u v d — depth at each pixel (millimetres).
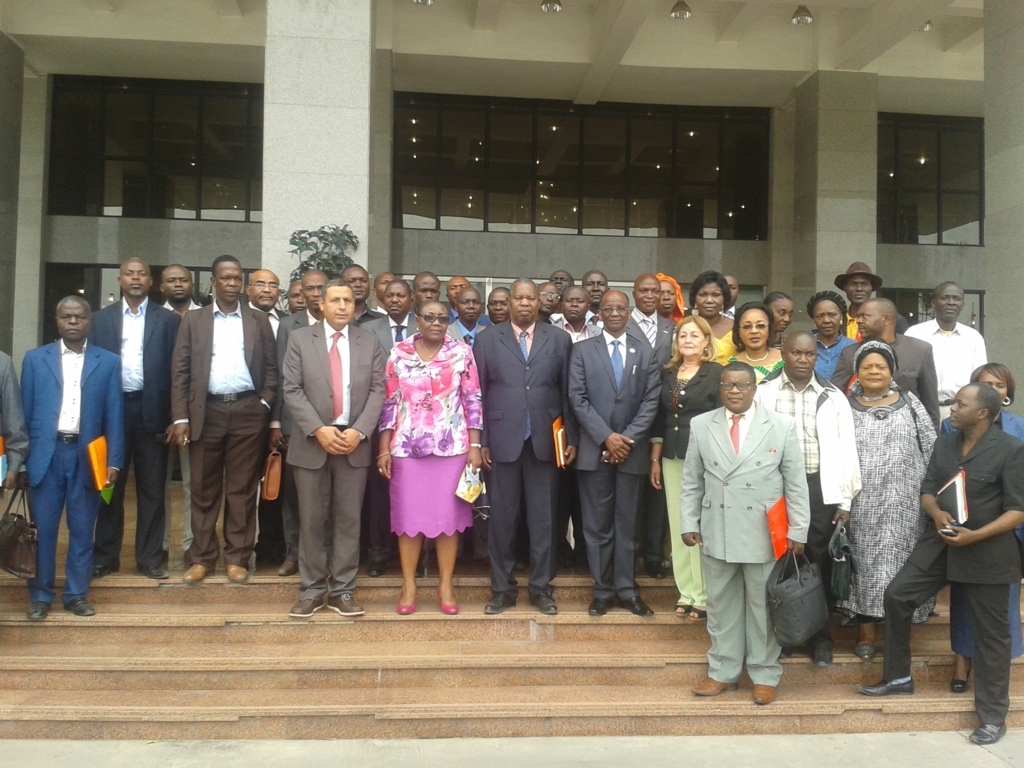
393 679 4266
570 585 5004
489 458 4797
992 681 4008
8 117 11203
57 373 4586
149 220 13352
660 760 3742
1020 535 4117
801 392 4469
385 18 11633
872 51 11594
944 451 4164
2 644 4457
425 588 4977
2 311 11016
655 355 5027
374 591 4949
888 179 14375
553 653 4410
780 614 3947
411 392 4684
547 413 4723
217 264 4914
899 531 4395
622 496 4742
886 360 4469
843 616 4730
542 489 4742
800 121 12812
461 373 4742
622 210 14188
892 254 14242
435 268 13805
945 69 12570
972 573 3986
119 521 5020
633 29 10797
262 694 4129
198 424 4781
